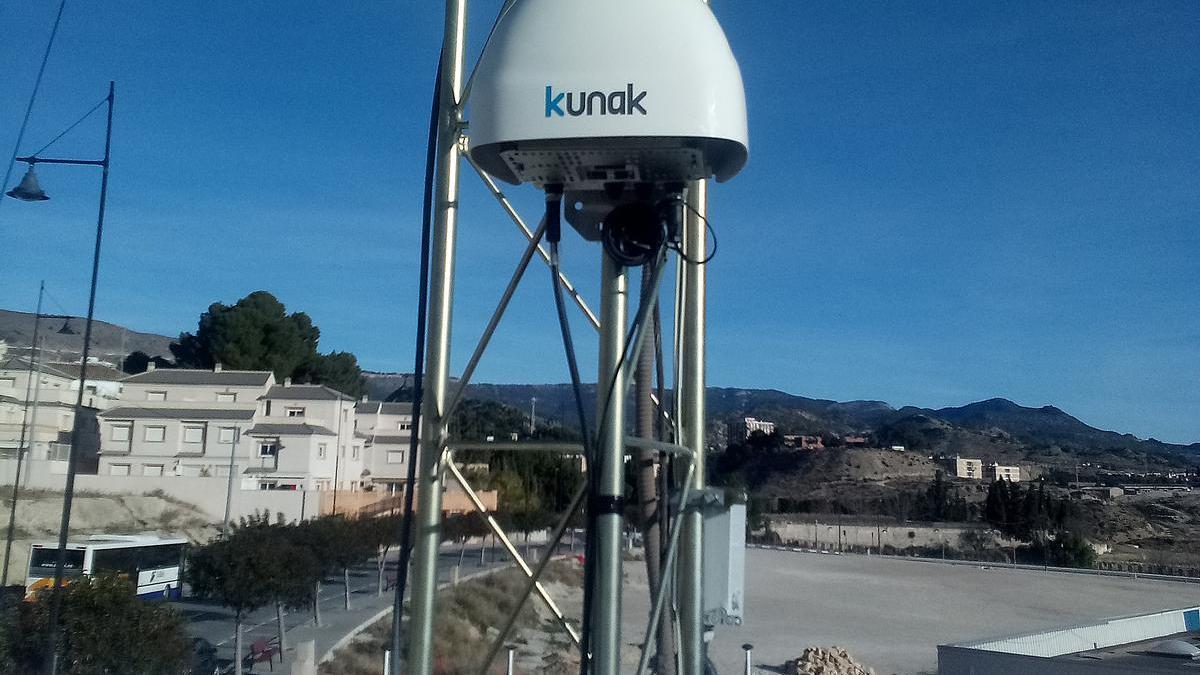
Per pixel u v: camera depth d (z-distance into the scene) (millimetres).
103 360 71375
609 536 3359
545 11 3365
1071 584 51656
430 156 4223
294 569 20250
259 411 58312
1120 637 21391
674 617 4324
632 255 3443
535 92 3307
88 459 53906
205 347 68375
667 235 3549
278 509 45000
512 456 35688
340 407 59375
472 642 19969
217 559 19109
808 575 52156
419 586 4055
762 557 61906
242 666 19078
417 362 4156
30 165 10312
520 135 3307
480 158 3732
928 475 113438
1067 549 67750
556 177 3531
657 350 4191
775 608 39594
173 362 76000
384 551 31797
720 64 3352
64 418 52062
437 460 4094
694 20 3361
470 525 32219
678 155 3393
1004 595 46781
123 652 13656
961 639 32812
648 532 4301
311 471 55719
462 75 4254
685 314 4570
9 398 47594
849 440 133125
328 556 24688
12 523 15625
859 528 82250
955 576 54156
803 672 24719
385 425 66000
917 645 31422
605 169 3482
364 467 63594
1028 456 166625
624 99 3266
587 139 3301
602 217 3695
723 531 4551
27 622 13281
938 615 39531
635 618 25500
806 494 104625
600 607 3326
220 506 44906
